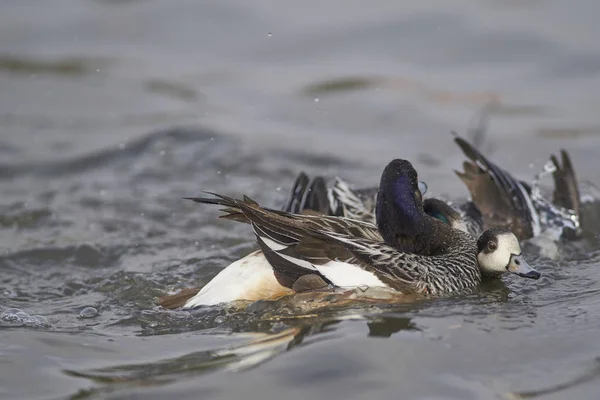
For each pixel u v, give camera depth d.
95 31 22.48
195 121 17.62
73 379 7.60
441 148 16.44
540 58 19.91
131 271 10.96
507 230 10.09
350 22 22.28
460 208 12.79
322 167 15.57
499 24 21.50
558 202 13.04
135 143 16.39
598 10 21.97
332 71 20.05
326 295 9.03
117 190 14.45
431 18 22.09
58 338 8.61
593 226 12.79
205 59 20.98
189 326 8.86
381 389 7.13
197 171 15.40
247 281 9.13
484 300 9.29
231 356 7.91
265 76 20.09
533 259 11.28
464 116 17.83
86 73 20.34
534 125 17.12
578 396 7.00
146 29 22.52
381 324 8.43
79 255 11.63
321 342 8.02
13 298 10.12
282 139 16.91
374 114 18.20
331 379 7.30
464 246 10.13
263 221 9.20
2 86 19.58
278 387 7.20
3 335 8.69
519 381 7.27
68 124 17.48
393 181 9.85
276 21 22.62
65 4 24.11
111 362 7.96
